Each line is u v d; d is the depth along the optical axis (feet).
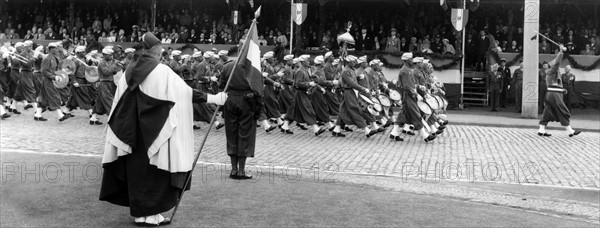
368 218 23.70
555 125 68.90
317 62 57.26
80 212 23.38
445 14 101.24
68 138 46.96
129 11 108.27
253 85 30.32
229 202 25.72
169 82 20.75
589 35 95.96
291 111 55.98
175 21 104.83
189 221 22.38
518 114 82.74
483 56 94.48
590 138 57.72
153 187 20.76
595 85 88.48
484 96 93.04
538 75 79.30
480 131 63.46
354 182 31.86
